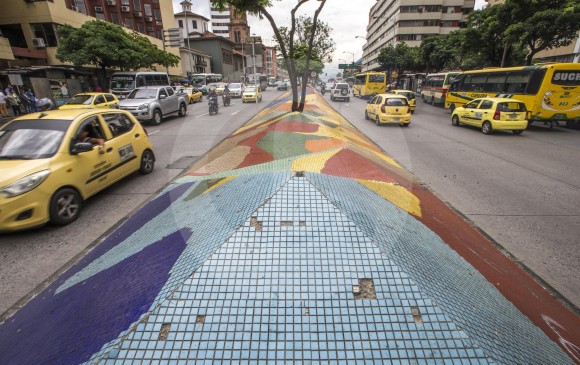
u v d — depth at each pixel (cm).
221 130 780
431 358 111
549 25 1445
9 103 1641
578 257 340
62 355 123
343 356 111
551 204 489
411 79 4341
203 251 159
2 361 143
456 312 130
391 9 6038
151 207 319
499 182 596
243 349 113
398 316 125
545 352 138
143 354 113
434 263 170
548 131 1274
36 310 184
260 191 207
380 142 859
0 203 358
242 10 599
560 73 1205
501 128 1141
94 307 147
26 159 406
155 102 1291
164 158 746
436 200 396
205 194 242
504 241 373
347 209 190
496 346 120
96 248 274
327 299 131
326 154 290
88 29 2114
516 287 221
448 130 1273
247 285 137
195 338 117
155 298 133
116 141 540
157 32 3706
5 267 325
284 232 167
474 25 2034
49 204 395
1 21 2270
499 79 1520
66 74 2067
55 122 464
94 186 475
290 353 112
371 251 157
